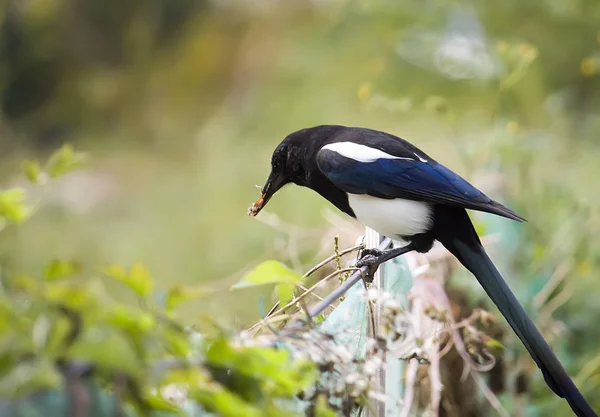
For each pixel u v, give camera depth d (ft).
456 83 49.83
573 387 20.04
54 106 93.15
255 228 50.29
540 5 53.47
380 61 50.65
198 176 72.49
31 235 59.98
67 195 68.69
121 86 94.32
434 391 22.26
